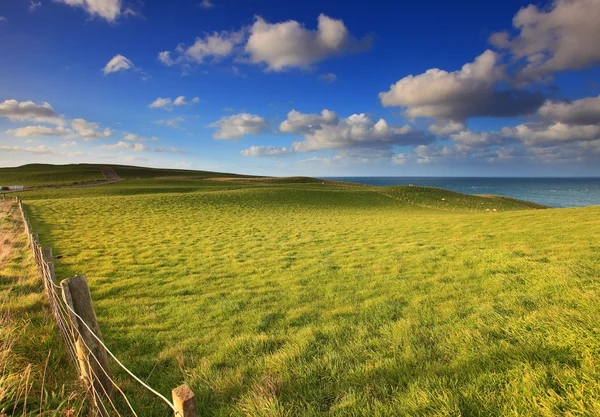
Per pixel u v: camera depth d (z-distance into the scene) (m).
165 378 4.82
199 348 5.79
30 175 105.62
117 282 10.67
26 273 9.76
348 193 63.69
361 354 5.07
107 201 40.09
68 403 3.64
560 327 4.76
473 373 4.12
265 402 3.81
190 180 99.25
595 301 5.79
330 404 3.91
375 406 3.69
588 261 9.48
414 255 13.43
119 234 20.77
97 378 3.57
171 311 8.01
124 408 3.91
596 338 4.21
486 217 25.50
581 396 3.31
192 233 21.94
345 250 15.73
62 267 12.62
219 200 45.56
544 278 8.32
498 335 5.21
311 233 21.89
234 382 4.48
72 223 24.72
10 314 6.09
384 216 35.59
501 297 7.33
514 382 3.75
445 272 10.48
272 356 5.16
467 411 3.44
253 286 10.20
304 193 58.75
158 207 36.97
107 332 6.67
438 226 22.48
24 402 3.51
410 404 3.63
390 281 9.82
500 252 12.17
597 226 16.39
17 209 31.61
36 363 4.57
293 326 6.77
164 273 11.87
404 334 5.68
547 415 3.18
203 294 9.43
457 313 6.61
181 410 2.09
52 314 6.25
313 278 10.79
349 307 7.68
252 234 21.72
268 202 47.72
